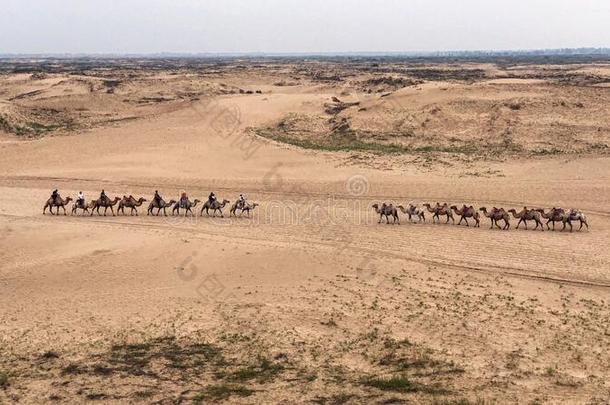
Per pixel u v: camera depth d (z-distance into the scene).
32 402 13.74
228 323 19.17
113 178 40.25
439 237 27.78
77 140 50.44
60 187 38.31
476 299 20.69
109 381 14.95
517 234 28.33
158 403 13.66
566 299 20.66
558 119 51.94
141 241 25.66
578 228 29.41
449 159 44.03
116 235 26.50
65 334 18.34
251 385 14.72
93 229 27.61
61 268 23.03
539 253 25.33
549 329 18.30
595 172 39.25
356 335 18.20
